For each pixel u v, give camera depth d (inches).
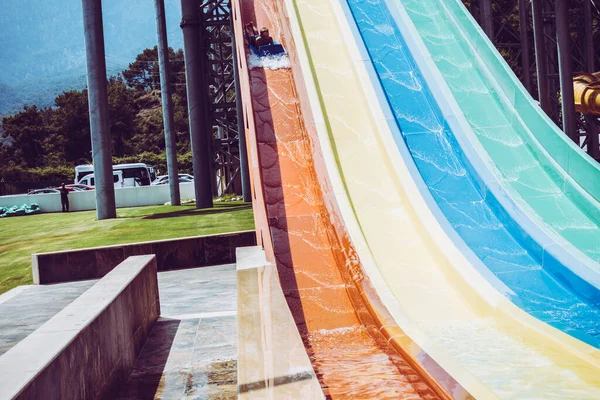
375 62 666.2
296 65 660.7
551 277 411.5
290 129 582.6
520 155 546.6
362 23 734.5
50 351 192.4
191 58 1344.7
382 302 365.4
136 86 5442.9
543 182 520.4
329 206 475.8
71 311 257.3
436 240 435.8
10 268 762.8
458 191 508.4
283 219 479.2
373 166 525.3
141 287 374.6
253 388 175.2
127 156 3875.5
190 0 1338.6
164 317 448.5
